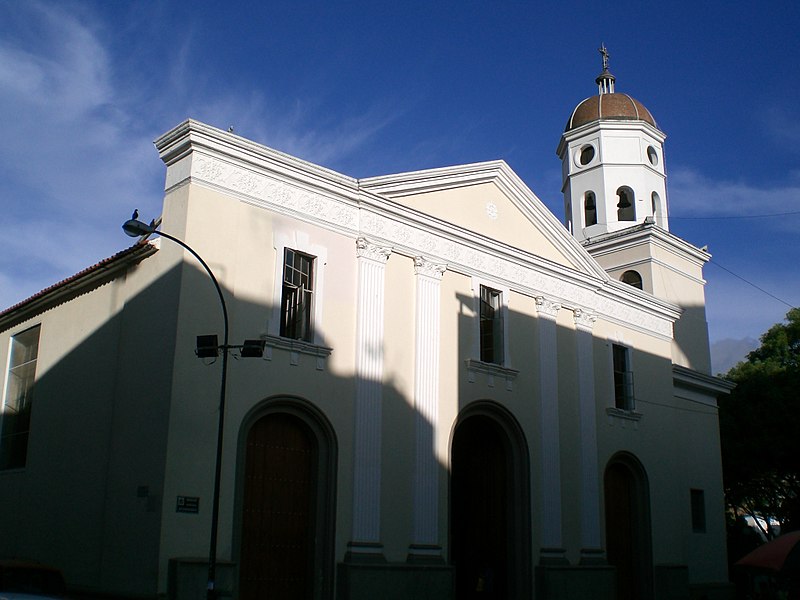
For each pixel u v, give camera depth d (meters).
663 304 28.78
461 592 23.00
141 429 16.19
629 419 26.42
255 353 14.32
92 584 16.38
